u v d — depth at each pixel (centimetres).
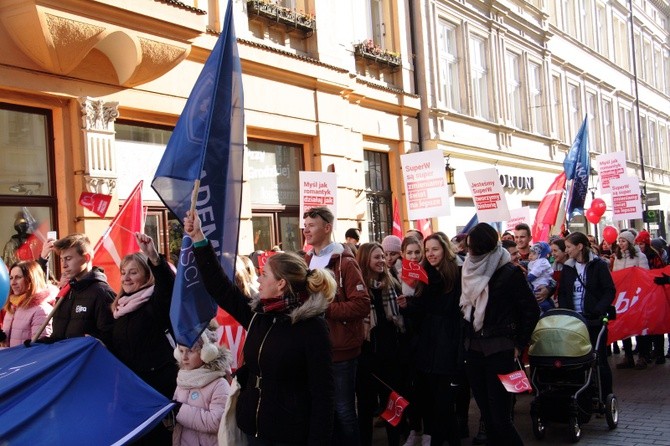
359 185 1260
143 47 759
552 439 607
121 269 451
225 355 417
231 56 402
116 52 774
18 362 377
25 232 732
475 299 474
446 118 1554
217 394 400
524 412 712
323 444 318
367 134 1303
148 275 450
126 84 809
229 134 397
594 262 676
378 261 550
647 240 1016
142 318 434
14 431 329
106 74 791
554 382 601
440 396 526
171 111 872
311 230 480
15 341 519
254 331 343
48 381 353
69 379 355
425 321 539
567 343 587
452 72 1648
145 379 436
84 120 762
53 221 762
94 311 453
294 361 327
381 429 673
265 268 340
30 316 520
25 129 740
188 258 379
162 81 862
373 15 1402
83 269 469
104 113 782
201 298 382
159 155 888
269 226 1080
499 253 477
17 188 730
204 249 354
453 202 1561
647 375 870
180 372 412
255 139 1051
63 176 757
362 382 539
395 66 1403
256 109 1019
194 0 904
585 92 2502
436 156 829
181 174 383
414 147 1456
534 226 1090
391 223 1405
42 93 725
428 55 1498
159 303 432
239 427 343
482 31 1762
